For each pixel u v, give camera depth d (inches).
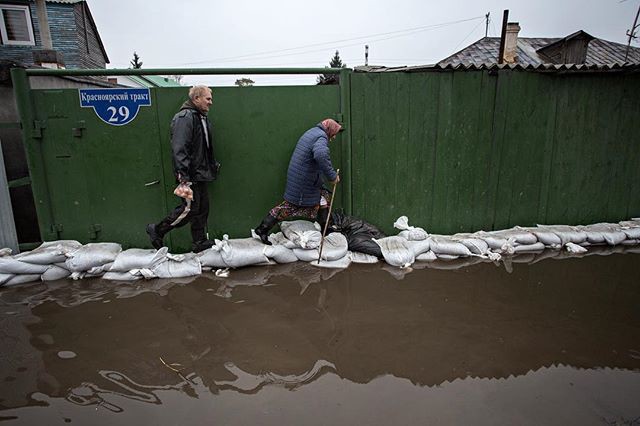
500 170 188.1
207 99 140.5
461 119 179.8
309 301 133.0
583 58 658.8
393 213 184.7
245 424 80.4
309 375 96.3
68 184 158.7
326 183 177.3
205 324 118.6
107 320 120.0
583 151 194.1
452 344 109.3
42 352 104.1
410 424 80.3
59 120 153.9
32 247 158.4
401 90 173.0
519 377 95.5
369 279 149.9
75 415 82.8
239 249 156.4
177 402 86.9
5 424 80.0
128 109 156.8
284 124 169.2
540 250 179.9
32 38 553.9
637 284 147.3
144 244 168.1
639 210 206.8
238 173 169.3
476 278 151.5
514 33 617.3
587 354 105.1
